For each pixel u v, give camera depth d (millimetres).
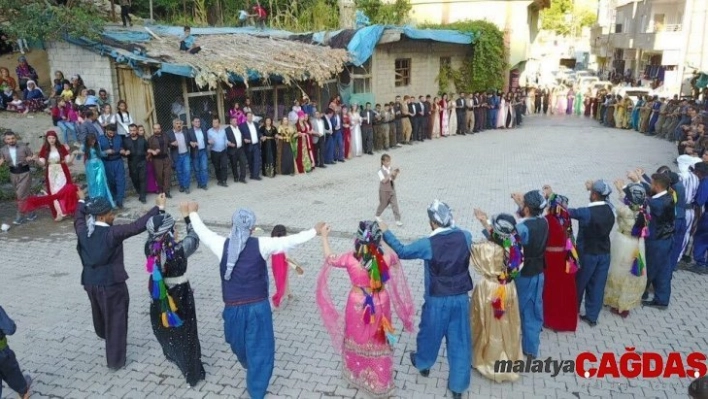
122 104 11828
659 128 19703
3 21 12664
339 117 15500
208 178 13602
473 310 5223
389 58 19844
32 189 11477
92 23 12344
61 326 6418
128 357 5758
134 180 11461
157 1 19531
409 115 18422
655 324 6312
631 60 43719
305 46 16766
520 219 5562
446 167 14758
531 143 18562
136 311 6754
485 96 21625
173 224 5008
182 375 5434
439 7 23750
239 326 4758
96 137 10508
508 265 4961
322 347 5895
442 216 4820
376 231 4742
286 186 12930
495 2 22953
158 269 4918
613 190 12211
